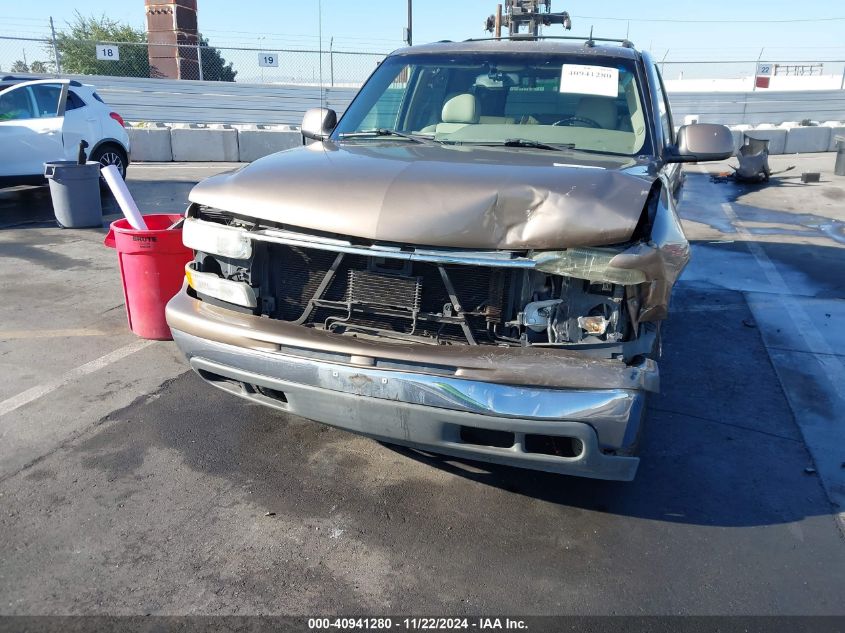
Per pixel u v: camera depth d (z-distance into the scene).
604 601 2.64
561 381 2.61
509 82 4.20
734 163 16.41
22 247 7.64
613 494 3.33
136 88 19.27
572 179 2.88
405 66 4.49
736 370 4.75
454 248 2.73
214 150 15.87
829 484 3.44
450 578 2.74
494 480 3.42
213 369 3.14
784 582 2.76
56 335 5.10
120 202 4.84
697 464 3.60
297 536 2.96
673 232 2.97
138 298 4.92
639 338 2.78
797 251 8.07
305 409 2.95
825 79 33.16
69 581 2.66
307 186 3.00
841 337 5.36
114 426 3.82
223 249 3.12
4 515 3.03
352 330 2.97
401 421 2.77
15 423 3.82
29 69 19.03
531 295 2.76
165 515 3.07
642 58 4.33
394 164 3.17
